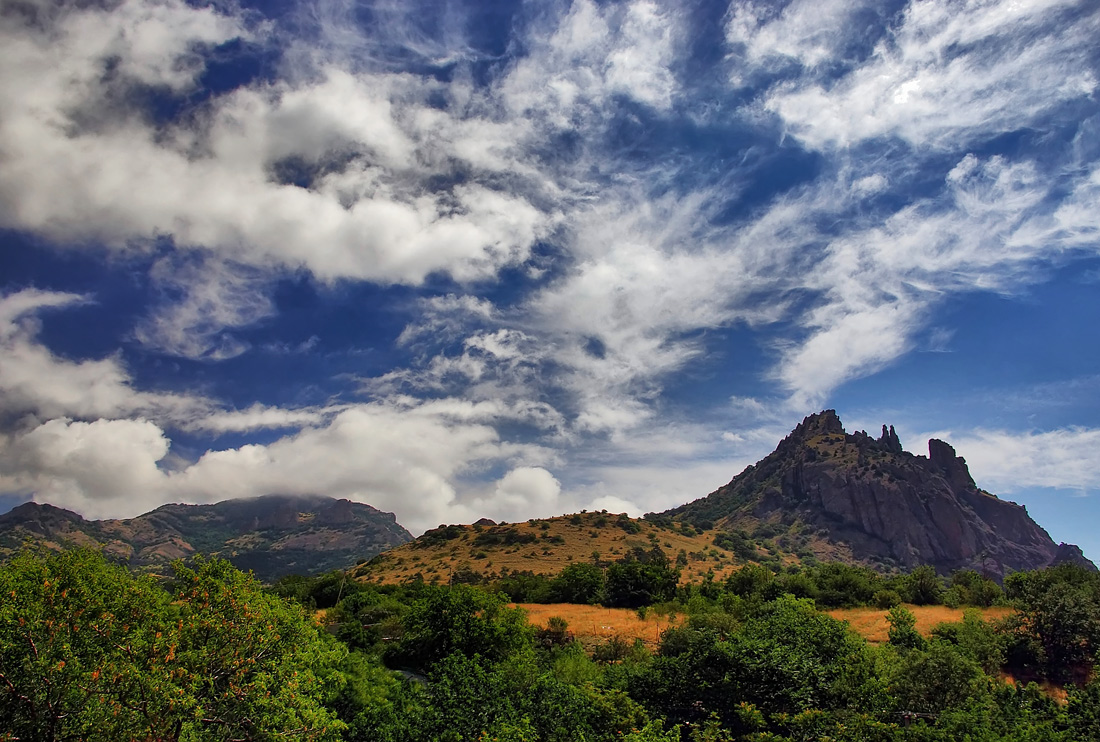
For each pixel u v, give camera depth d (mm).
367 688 29516
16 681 15281
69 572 18609
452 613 41156
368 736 22125
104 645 17469
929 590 68250
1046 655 36969
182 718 16672
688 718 28594
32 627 15914
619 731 24766
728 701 28609
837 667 29344
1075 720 23281
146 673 16500
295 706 18656
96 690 15695
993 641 37094
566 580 86688
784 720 26234
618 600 78875
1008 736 20594
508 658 35969
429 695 24031
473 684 24141
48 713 15195
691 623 41531
